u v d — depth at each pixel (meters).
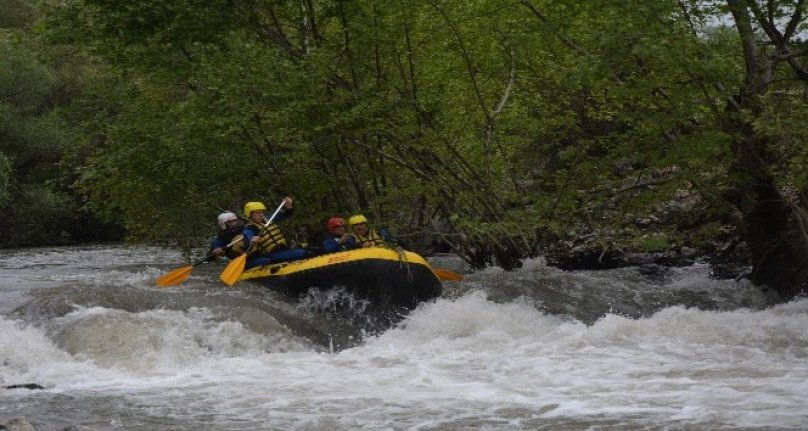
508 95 13.63
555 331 9.78
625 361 8.29
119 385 7.62
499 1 12.59
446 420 6.30
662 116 10.98
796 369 7.81
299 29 13.90
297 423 6.28
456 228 14.52
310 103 12.50
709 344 8.98
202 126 13.73
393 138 13.70
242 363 8.61
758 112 10.77
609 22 10.57
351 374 8.03
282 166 14.69
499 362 8.45
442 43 13.31
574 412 6.44
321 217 15.09
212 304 10.30
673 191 12.48
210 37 13.31
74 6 13.46
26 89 34.28
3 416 6.49
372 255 10.88
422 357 8.80
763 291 12.76
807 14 10.87
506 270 14.50
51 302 10.22
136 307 10.23
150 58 14.05
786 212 12.32
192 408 6.74
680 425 5.99
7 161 31.52
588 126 13.79
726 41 10.71
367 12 12.73
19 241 34.09
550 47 12.89
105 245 33.25
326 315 10.75
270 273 11.34
